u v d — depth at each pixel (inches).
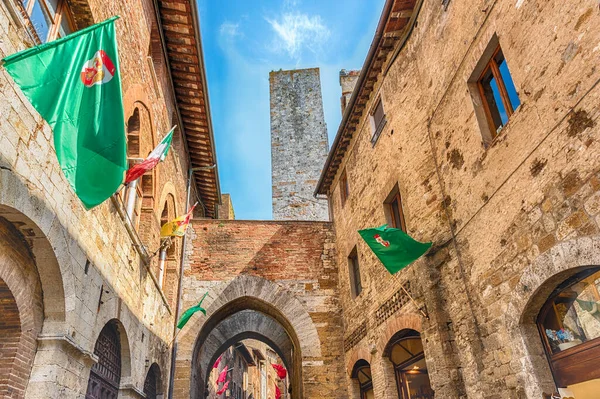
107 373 295.7
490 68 269.0
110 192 178.4
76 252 220.2
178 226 423.2
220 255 560.1
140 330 349.4
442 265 308.7
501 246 240.4
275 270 559.5
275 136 1039.6
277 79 1114.1
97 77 177.2
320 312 542.6
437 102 325.4
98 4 247.4
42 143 186.2
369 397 473.1
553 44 204.7
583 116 184.9
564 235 193.5
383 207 420.5
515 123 231.3
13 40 163.9
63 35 233.0
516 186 229.3
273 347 739.4
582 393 193.8
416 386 375.2
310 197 967.0
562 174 196.2
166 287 501.0
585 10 186.2
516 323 223.3
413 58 374.3
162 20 421.1
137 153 337.7
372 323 433.7
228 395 1080.8
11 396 180.7
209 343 666.8
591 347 190.2
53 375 195.3
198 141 582.9
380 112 454.9
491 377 245.6
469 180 277.6
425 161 340.8
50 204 193.0
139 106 343.9
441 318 297.4
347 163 544.4
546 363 213.9
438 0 328.8
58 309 205.8
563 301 207.0
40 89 155.8
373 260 438.6
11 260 182.7
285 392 1561.3
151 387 425.1
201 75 475.8
